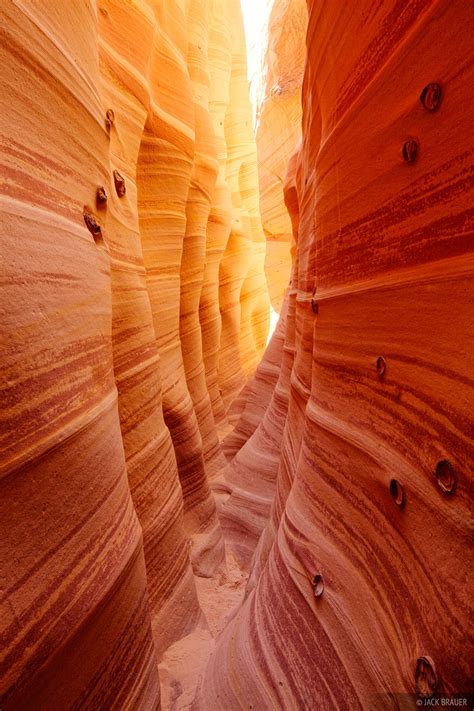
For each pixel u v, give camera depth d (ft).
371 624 5.00
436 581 3.97
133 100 12.78
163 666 10.39
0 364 3.67
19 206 4.10
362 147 5.83
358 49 5.90
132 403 10.27
